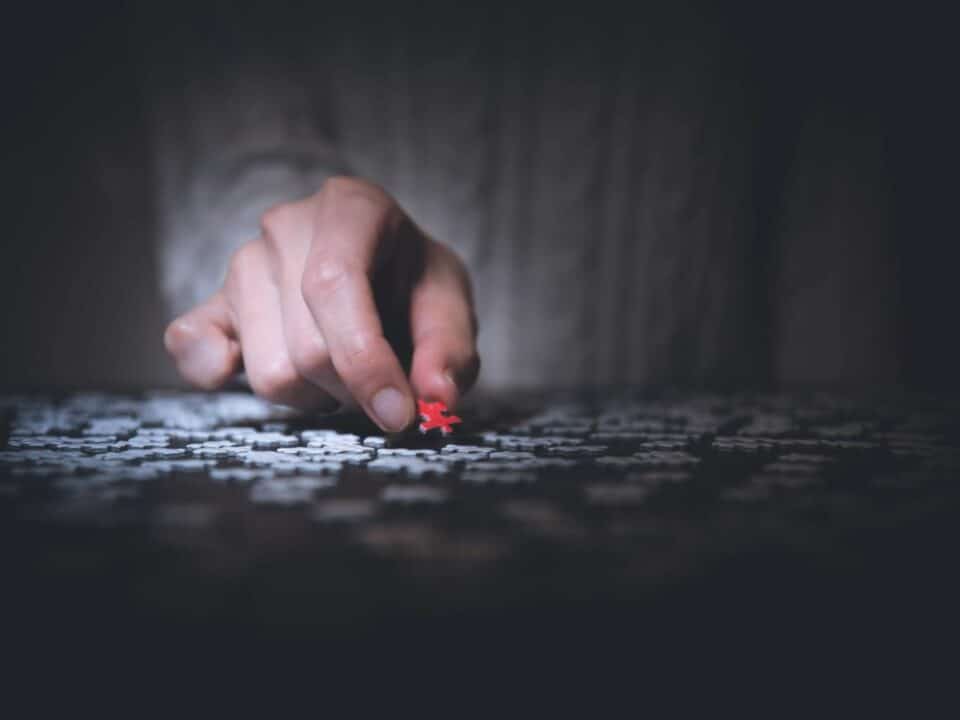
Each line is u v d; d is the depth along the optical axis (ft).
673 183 3.93
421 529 0.76
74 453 1.10
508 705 0.45
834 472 1.00
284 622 0.56
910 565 0.69
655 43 3.84
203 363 1.37
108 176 3.87
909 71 3.84
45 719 0.43
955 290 3.88
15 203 3.85
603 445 1.20
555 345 3.99
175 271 3.83
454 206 3.88
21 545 0.72
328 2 3.71
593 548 0.72
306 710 0.44
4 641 0.53
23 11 3.71
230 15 3.68
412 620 0.56
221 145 3.75
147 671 0.49
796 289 4.04
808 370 4.03
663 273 3.97
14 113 3.78
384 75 3.77
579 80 3.85
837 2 3.83
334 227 1.26
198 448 1.14
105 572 0.66
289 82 3.73
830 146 3.95
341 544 0.73
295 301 1.28
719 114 3.90
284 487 0.90
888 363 3.95
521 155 3.90
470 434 1.30
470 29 3.77
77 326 3.94
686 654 0.52
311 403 1.36
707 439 1.27
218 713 0.44
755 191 3.99
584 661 0.50
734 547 0.73
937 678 0.48
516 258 3.95
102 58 3.79
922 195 3.89
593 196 3.93
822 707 0.45
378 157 3.82
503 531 0.76
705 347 4.01
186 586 0.63
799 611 0.59
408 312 1.38
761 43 3.86
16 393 2.04
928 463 1.04
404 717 0.44
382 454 1.10
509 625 0.56
